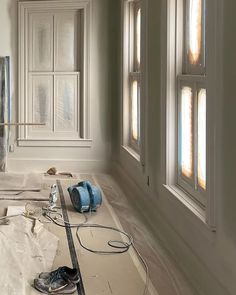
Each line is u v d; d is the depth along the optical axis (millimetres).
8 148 6352
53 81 6336
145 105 4441
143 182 4598
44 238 3539
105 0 6230
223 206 2436
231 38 2271
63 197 4941
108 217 4266
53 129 6398
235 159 2262
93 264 3152
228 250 2373
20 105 6312
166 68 3572
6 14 6219
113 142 6426
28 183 5555
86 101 6336
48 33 6281
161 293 2752
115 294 2713
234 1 2223
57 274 2807
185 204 3119
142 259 3264
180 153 3596
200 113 3115
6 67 6215
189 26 3391
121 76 5816
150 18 4211
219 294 2500
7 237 3346
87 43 6254
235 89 2242
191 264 2980
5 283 2688
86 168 6418
